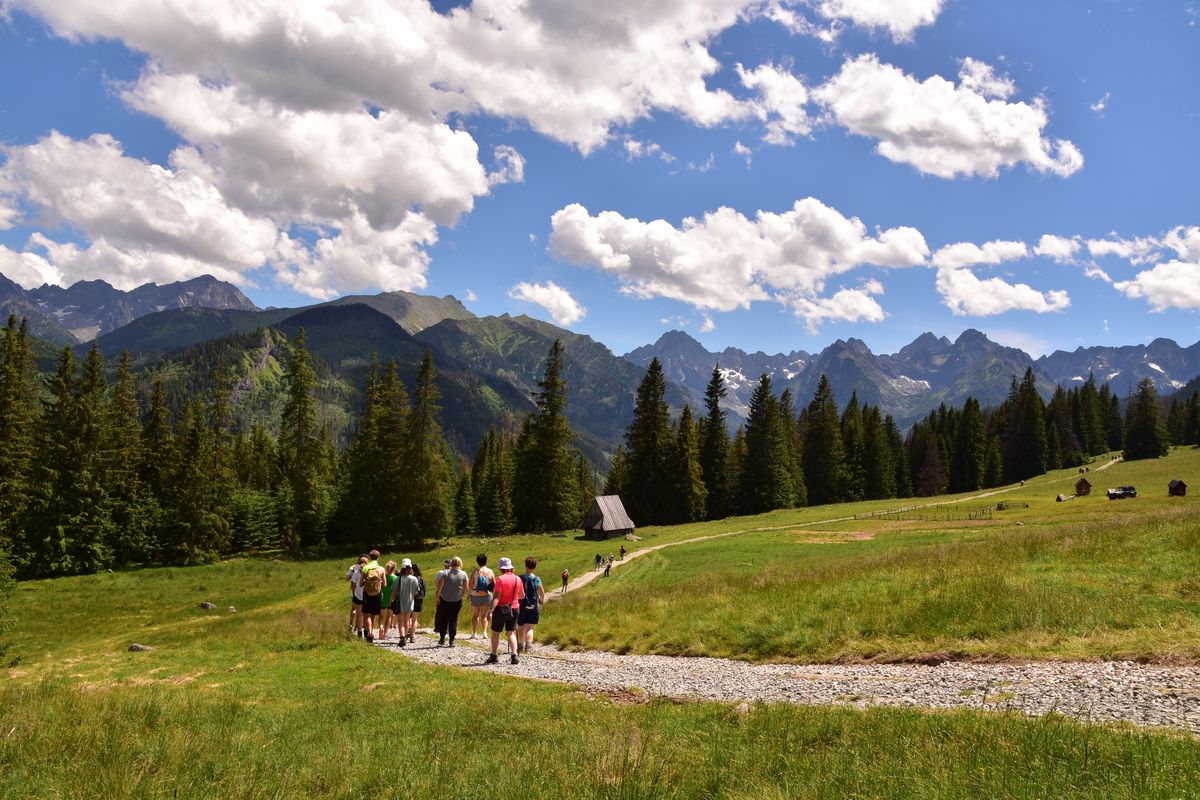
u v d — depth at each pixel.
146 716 9.20
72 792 5.70
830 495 112.38
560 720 8.89
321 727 8.98
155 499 61.53
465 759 7.06
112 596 43.69
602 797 5.60
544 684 12.20
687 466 91.75
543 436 82.12
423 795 5.86
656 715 8.86
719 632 16.91
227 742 7.80
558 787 5.85
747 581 23.44
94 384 56.69
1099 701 8.80
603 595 27.70
